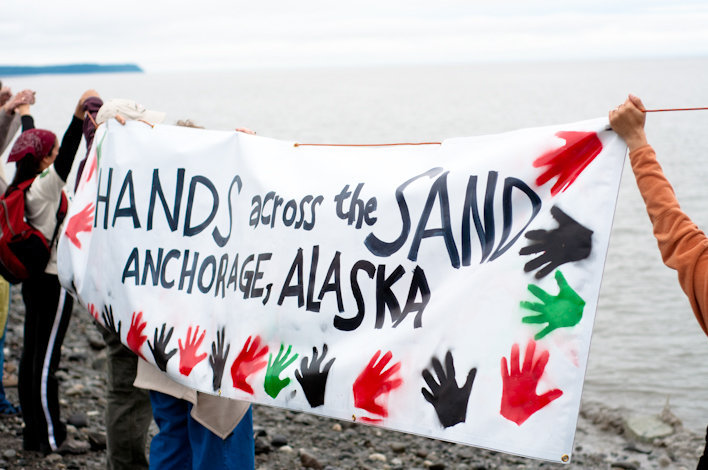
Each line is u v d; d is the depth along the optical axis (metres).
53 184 5.30
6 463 5.50
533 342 3.13
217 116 109.50
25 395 5.66
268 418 7.49
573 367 3.05
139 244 4.48
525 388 3.12
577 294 3.09
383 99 168.00
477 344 3.25
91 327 10.27
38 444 5.70
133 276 4.47
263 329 3.91
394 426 3.43
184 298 4.27
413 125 80.81
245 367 3.94
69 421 6.52
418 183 3.57
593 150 3.17
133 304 4.43
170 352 4.23
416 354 3.41
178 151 4.45
